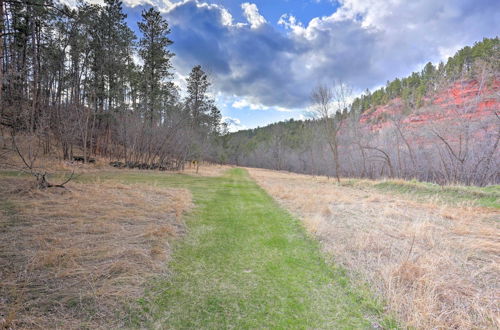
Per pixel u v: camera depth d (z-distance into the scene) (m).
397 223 5.54
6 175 8.12
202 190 10.36
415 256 3.62
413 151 18.67
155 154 21.27
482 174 12.62
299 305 2.48
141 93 20.52
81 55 16.77
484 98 11.92
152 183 10.84
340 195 9.77
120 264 3.02
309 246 4.22
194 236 4.48
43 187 6.35
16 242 3.41
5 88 11.00
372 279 3.02
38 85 14.64
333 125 18.41
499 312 2.35
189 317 2.21
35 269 2.76
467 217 5.83
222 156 44.88
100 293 2.43
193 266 3.27
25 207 4.97
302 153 46.19
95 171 13.41
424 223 4.98
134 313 2.21
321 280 3.02
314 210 6.97
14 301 2.20
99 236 3.91
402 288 2.73
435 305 2.42
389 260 3.57
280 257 3.72
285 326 2.14
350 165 27.45
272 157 56.62
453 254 3.73
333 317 2.30
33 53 14.03
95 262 3.06
